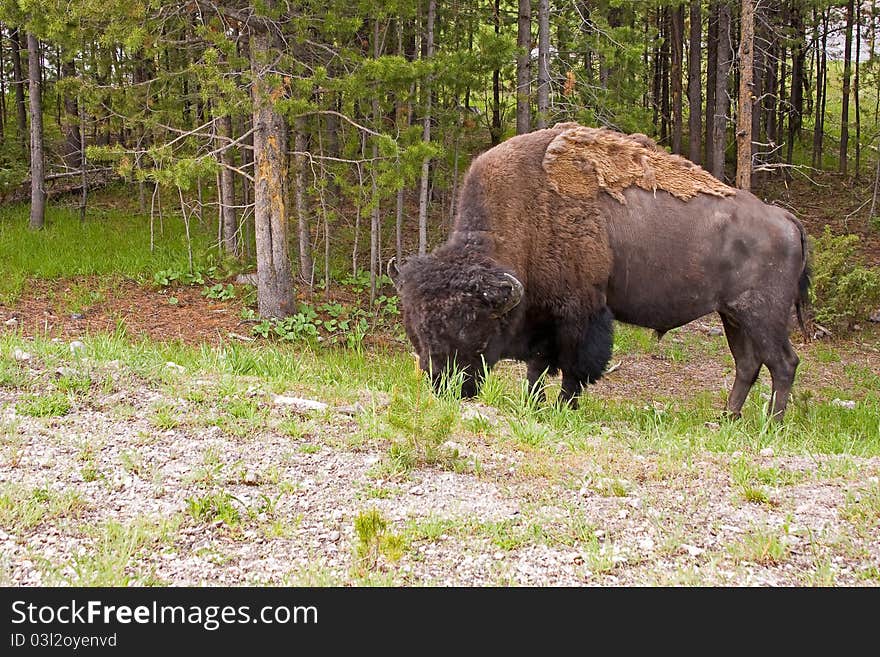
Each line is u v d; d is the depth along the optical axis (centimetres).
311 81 1043
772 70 2162
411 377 667
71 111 1939
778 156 2289
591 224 712
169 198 1786
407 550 359
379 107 1259
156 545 355
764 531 381
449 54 1220
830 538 374
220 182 1515
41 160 1639
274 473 440
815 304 1357
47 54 1788
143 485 418
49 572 327
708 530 386
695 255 738
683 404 918
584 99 1471
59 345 679
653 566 350
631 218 724
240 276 1379
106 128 1469
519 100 1361
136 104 1261
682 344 1273
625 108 1480
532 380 750
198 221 1778
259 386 623
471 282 617
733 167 2341
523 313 702
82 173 1745
